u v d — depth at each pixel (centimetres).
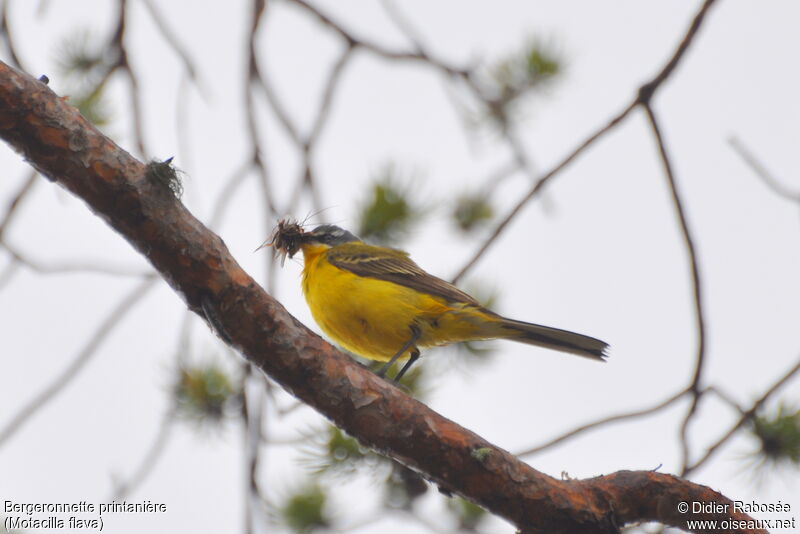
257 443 1057
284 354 771
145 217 731
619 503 820
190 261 745
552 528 802
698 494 826
